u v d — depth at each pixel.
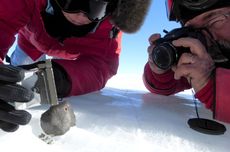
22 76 0.86
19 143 0.86
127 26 1.71
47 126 0.89
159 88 1.90
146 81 1.96
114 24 1.75
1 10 1.43
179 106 1.64
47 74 0.93
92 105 1.40
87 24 1.73
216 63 1.47
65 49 1.92
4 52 1.45
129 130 1.10
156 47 1.39
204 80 1.33
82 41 1.83
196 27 1.51
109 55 1.89
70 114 0.97
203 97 1.35
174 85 1.91
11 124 0.88
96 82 1.65
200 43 1.34
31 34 2.09
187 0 1.48
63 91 1.38
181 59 1.35
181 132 1.15
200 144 1.06
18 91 0.85
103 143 0.94
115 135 1.03
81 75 1.51
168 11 1.71
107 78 1.82
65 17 1.69
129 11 1.67
